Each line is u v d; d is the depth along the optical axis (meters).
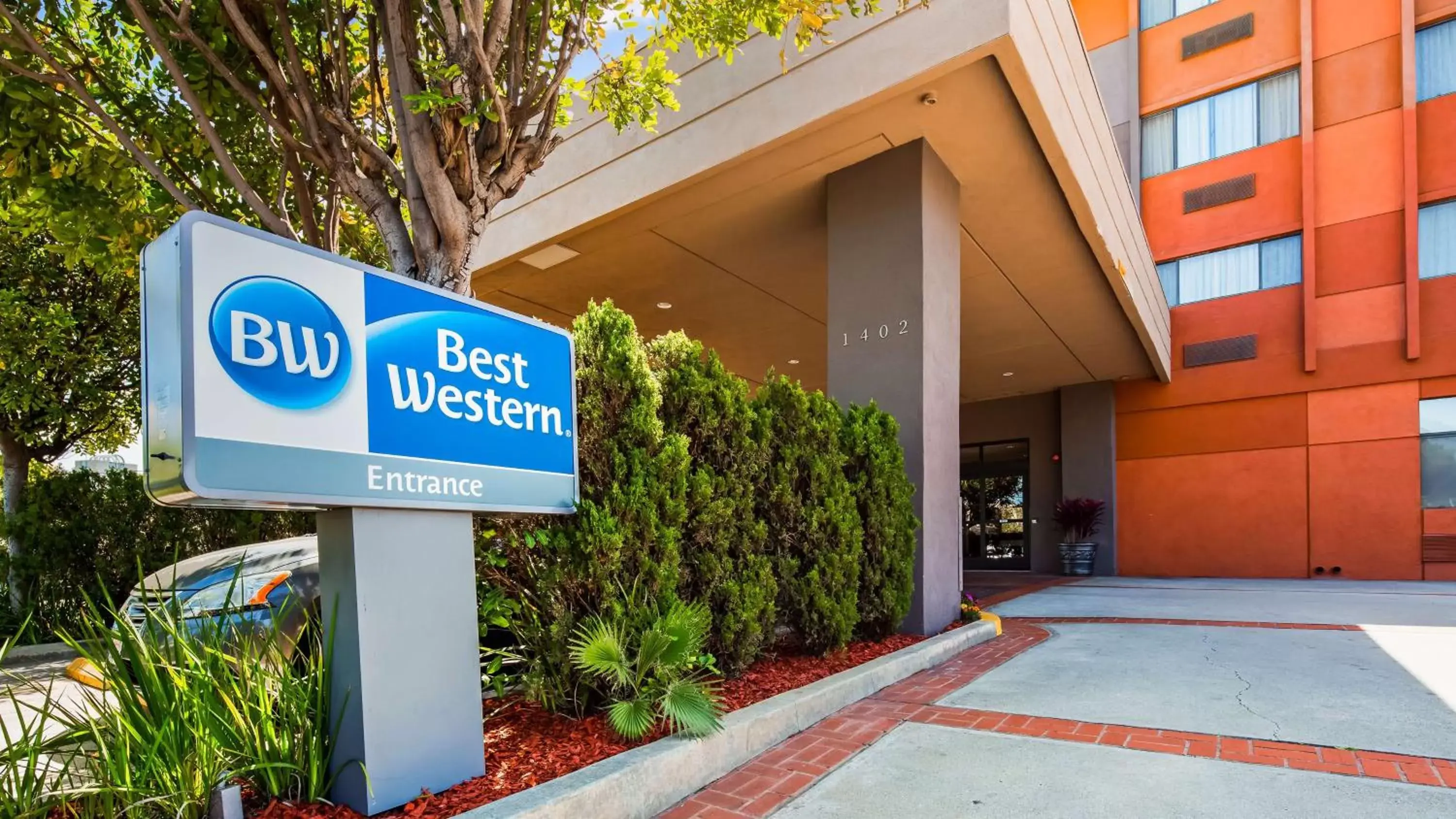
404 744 2.49
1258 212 13.95
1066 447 15.97
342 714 2.44
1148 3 15.52
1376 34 12.94
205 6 4.37
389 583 2.53
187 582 4.23
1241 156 14.22
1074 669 5.12
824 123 6.25
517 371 3.07
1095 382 15.66
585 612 3.41
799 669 4.56
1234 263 14.26
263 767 2.35
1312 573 13.02
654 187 7.38
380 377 2.55
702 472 3.89
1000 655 5.76
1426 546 12.05
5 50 4.36
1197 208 14.64
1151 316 12.26
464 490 2.79
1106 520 15.25
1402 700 4.07
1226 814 2.63
